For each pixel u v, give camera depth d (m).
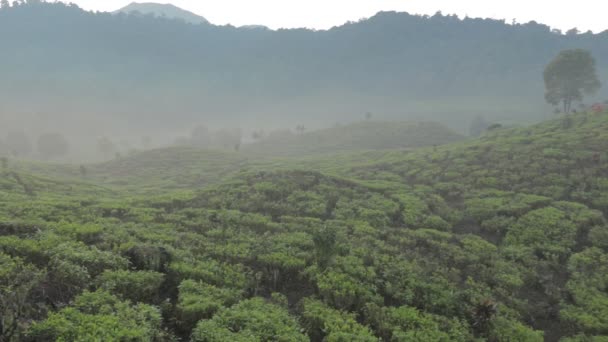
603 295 17.27
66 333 9.47
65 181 43.53
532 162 36.94
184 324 11.94
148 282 13.39
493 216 26.86
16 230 16.38
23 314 10.16
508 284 17.89
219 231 21.55
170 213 26.53
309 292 16.08
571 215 25.08
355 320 13.66
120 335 9.62
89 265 13.85
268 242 20.05
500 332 14.02
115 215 24.81
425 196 32.78
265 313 12.77
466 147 50.25
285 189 32.34
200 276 14.91
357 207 28.94
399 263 18.70
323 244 17.56
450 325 13.98
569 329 15.59
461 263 20.20
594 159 34.50
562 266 19.89
